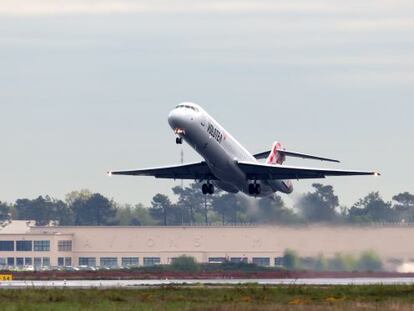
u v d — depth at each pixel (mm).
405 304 183875
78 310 178125
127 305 184500
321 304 187875
